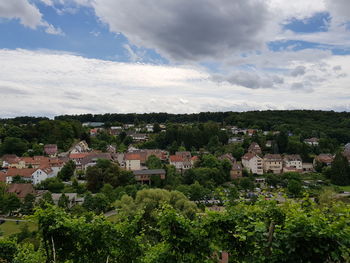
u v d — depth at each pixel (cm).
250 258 867
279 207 964
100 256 1056
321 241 770
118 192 5547
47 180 6669
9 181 6931
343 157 7744
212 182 6750
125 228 1090
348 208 802
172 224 976
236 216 935
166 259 989
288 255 802
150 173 6881
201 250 972
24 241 2731
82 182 7131
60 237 1026
